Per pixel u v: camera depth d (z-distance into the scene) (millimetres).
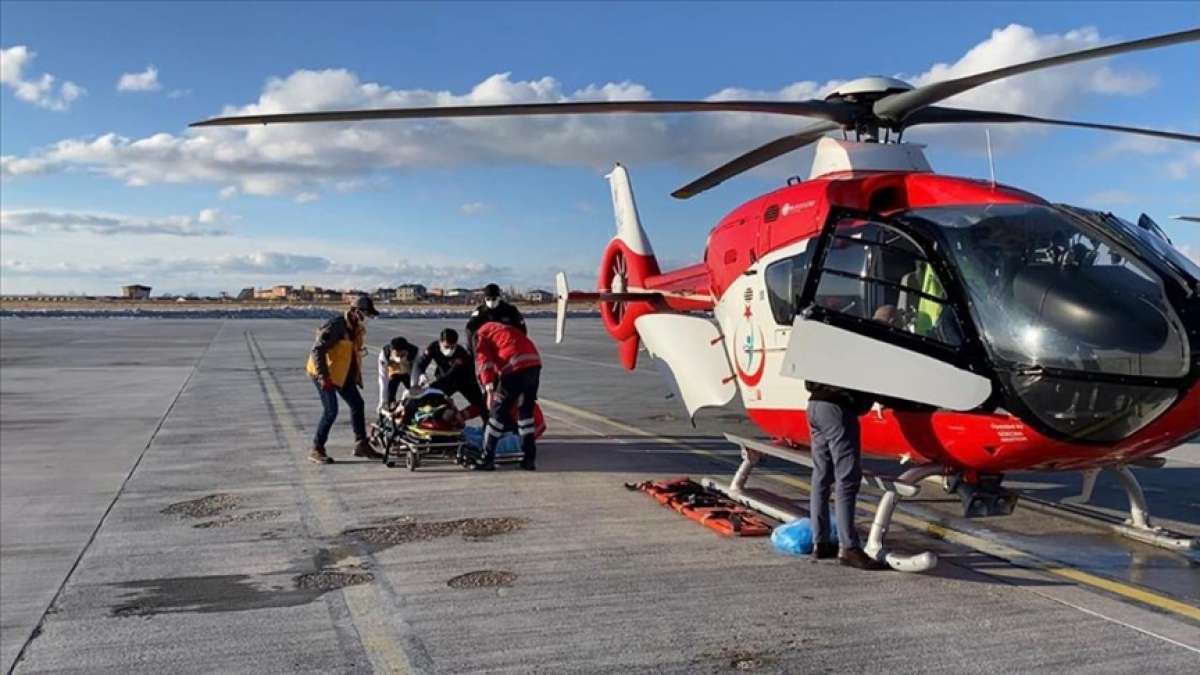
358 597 4984
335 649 4234
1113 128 6965
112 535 6395
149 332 41844
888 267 5391
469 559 5691
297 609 4805
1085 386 4707
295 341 33438
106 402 14414
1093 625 4406
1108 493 7730
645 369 21266
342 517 6848
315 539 6230
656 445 10328
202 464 9078
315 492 7746
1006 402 4805
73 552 5973
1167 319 4742
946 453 5312
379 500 7422
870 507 7043
